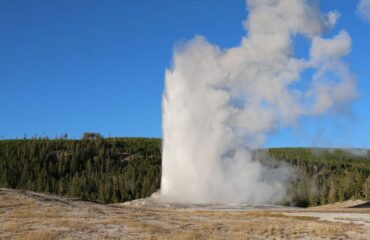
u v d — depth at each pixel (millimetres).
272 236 31953
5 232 27766
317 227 36188
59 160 177250
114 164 181000
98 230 30469
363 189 129125
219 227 35094
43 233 27172
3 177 151500
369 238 32406
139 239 27844
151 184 130750
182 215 46000
